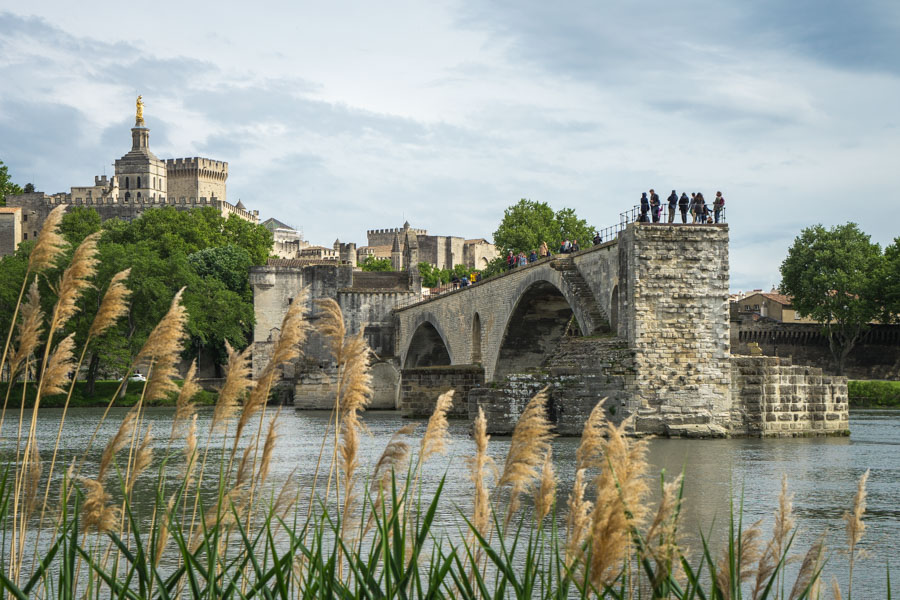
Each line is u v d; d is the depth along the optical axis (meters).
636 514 7.88
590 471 36.06
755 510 30.00
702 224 58.91
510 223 149.88
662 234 58.53
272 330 124.81
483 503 10.27
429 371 90.25
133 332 109.31
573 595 16.41
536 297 78.25
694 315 58.62
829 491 34.56
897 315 132.62
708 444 54.16
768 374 59.16
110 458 9.80
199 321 116.75
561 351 61.91
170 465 37.53
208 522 9.80
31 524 24.00
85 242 10.24
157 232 157.38
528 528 24.70
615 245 61.25
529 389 60.41
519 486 10.07
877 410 106.81
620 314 59.72
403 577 9.34
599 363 58.22
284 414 101.31
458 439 57.25
